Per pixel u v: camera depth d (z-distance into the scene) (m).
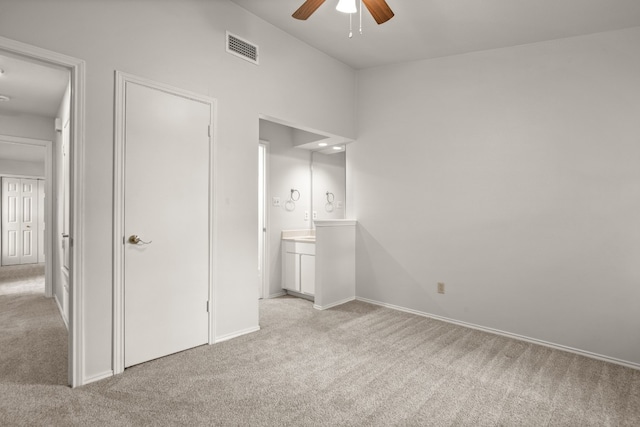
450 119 3.42
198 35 2.63
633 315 2.50
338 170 5.32
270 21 3.10
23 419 1.73
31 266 7.14
